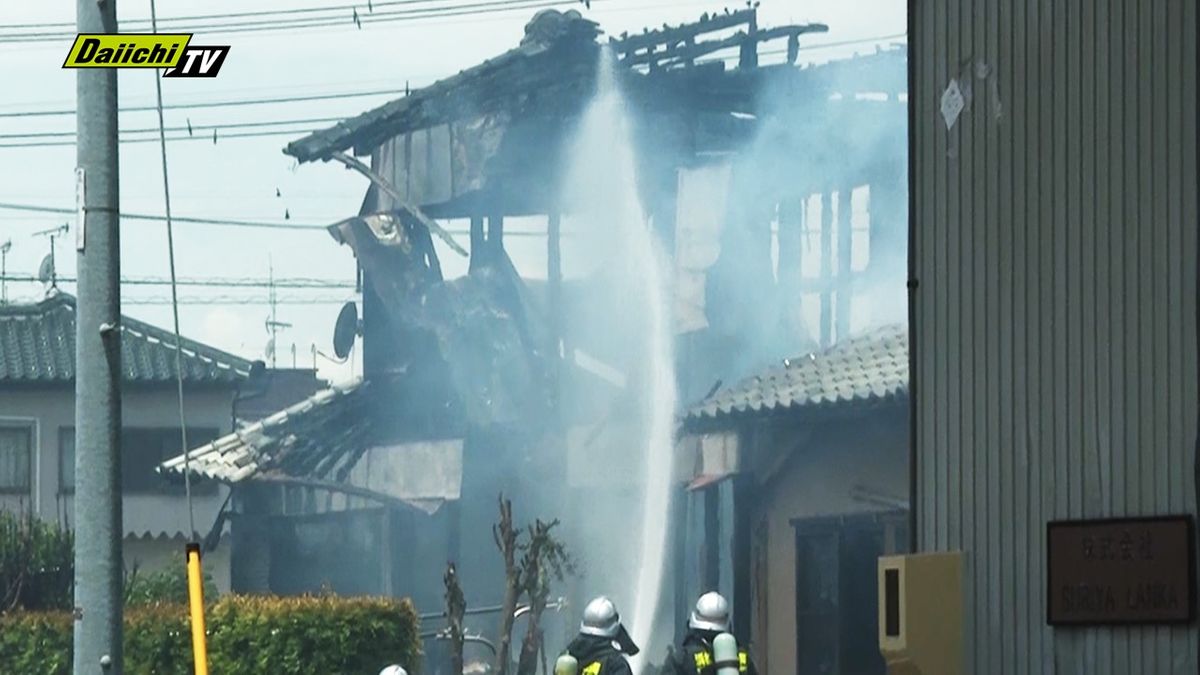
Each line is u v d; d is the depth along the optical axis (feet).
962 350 64.75
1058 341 60.95
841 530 137.90
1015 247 62.75
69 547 164.04
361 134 185.57
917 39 67.41
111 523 62.49
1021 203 62.54
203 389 247.50
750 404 142.61
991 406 63.41
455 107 178.50
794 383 141.59
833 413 136.26
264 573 198.70
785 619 143.84
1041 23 62.08
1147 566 57.31
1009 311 62.85
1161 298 57.47
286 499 199.72
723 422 147.95
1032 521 61.57
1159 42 57.82
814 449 142.31
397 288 184.55
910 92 67.46
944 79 66.03
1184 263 56.75
